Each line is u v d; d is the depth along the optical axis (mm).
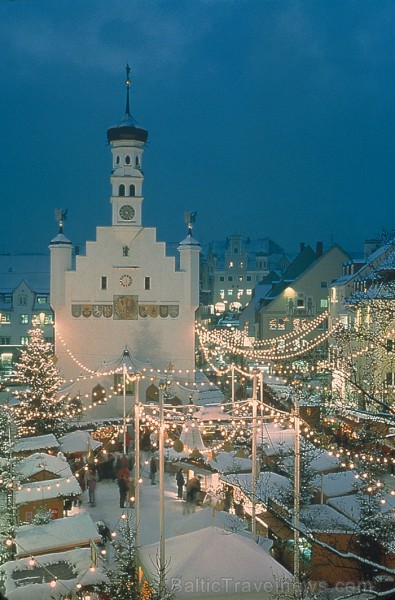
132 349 57562
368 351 30641
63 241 56812
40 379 45594
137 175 57531
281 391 49344
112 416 55312
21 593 19156
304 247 94438
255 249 177500
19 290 84562
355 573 22031
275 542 25484
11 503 25703
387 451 30906
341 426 36062
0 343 83875
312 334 77500
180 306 58031
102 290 57344
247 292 160625
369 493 23188
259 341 76062
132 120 57312
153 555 19938
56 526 23781
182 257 58188
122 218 57281
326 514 24875
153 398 55500
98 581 19953
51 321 84500
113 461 38094
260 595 18234
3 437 35000
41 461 30422
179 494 34062
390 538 21594
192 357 58094
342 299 64125
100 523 27891
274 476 29250
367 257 65562
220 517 23953
